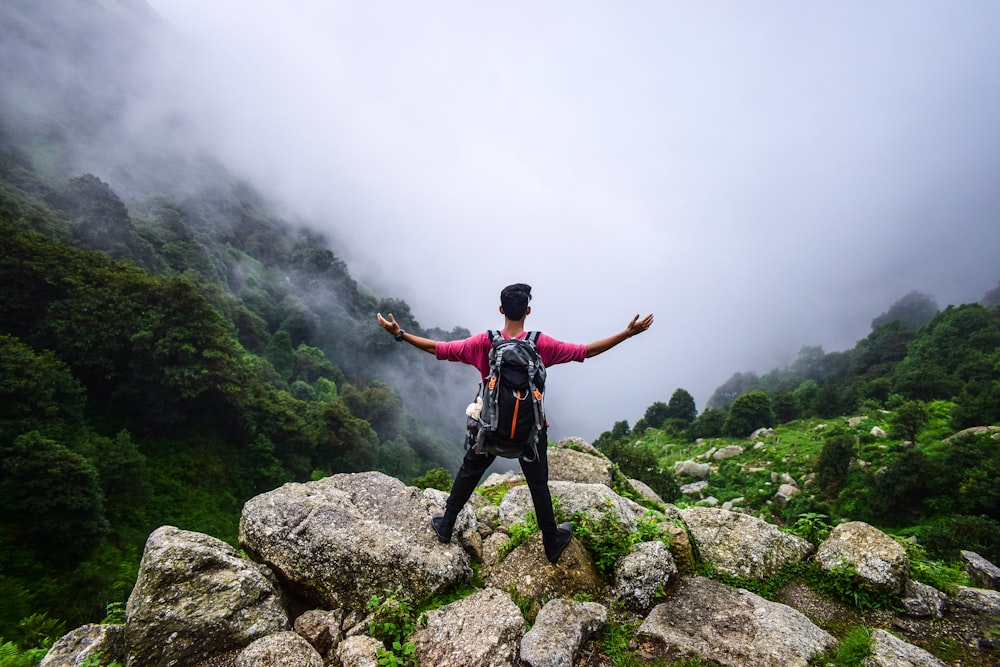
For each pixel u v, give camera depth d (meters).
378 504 4.17
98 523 24.94
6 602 20.48
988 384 49.16
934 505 33.72
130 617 2.87
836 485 40.44
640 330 3.06
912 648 2.81
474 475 3.49
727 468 49.69
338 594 3.35
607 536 3.97
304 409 53.50
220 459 39.94
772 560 3.99
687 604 3.38
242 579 3.14
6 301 34.22
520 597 3.42
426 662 2.81
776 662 2.73
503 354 2.96
